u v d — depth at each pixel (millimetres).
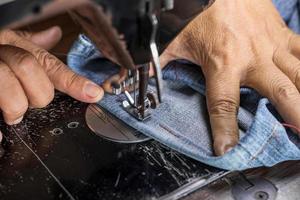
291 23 1207
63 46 1206
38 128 837
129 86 853
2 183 717
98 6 524
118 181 719
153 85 881
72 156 775
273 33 945
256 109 809
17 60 812
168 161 758
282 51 905
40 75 825
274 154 719
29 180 723
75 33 1255
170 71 951
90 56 989
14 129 835
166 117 840
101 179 724
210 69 883
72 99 906
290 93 818
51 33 1049
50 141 808
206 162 731
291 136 788
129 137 812
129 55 622
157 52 635
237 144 726
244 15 914
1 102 801
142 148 791
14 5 485
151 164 753
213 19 898
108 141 808
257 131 727
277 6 1179
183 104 873
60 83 836
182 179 721
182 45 934
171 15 655
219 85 846
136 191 701
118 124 844
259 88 859
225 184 723
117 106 865
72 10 573
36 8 467
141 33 591
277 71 865
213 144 765
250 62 889
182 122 828
